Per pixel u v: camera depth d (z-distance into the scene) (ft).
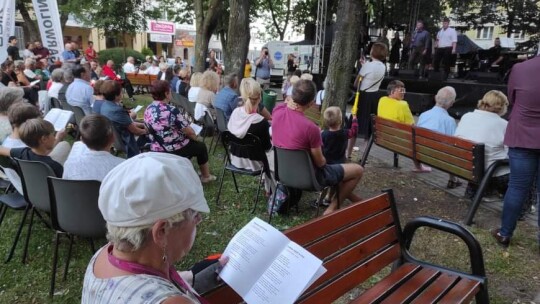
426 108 33.14
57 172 9.21
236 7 25.70
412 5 49.24
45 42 38.19
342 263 5.82
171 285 3.03
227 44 26.61
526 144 9.26
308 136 10.03
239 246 4.52
